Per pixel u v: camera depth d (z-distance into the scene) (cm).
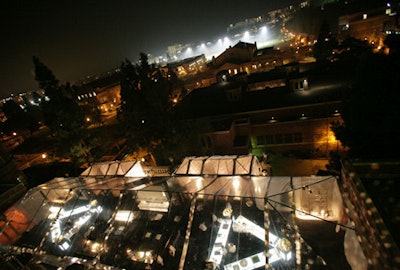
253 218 822
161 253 831
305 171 2167
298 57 5944
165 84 2448
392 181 615
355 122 1260
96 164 1336
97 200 1081
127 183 1115
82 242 939
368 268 530
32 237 1034
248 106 2806
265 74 3494
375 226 477
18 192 1445
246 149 2442
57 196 1180
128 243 902
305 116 2500
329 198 759
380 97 1134
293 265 668
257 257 729
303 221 743
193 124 2353
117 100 6925
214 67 6325
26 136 5694
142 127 2242
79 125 2420
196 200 929
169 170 1672
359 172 652
